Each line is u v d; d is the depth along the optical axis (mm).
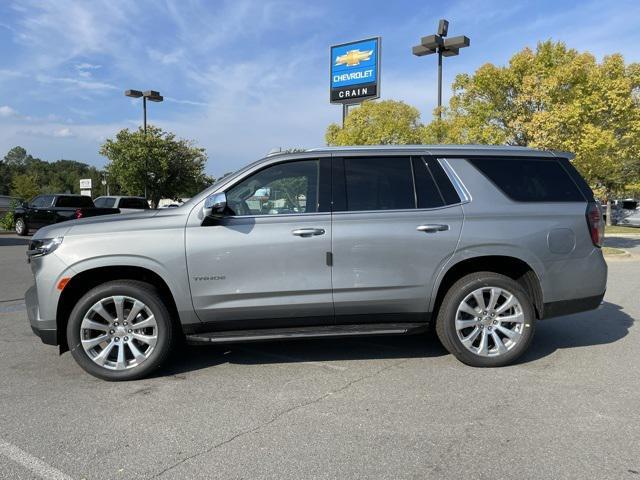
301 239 4406
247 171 4578
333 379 4441
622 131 16500
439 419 3621
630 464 3002
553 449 3182
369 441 3305
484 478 2871
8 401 3986
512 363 4773
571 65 14453
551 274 4688
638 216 31938
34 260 4406
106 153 30812
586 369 4645
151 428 3512
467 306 4617
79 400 4008
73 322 4312
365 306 4535
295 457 3109
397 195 4625
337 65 22609
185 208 4484
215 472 2949
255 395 4094
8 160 140125
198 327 4465
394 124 18078
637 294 8477
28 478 2895
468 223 4582
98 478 2895
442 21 17641
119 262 4289
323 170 4621
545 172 4875
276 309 4445
